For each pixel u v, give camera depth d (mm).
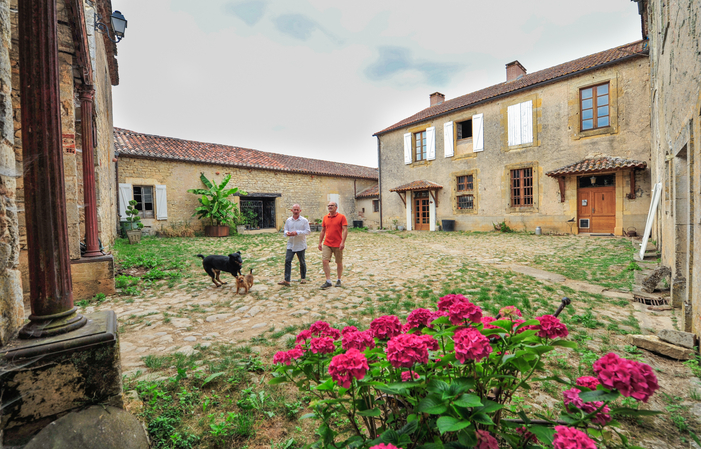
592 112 12062
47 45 1490
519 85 14305
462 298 1614
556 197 12844
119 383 1624
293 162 21344
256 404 2152
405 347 1197
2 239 1520
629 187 11000
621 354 2820
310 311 4301
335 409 1463
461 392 1121
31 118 1457
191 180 15742
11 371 1346
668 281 4781
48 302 1514
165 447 1771
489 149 14867
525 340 1316
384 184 19891
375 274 6555
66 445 1359
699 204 2678
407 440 1115
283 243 11625
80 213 5551
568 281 5523
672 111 4379
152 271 6398
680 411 2012
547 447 1374
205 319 4047
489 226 14969
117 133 15188
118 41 6922
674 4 4004
